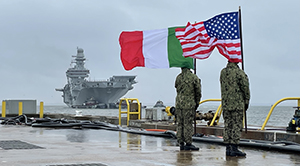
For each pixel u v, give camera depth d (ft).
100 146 29.09
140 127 52.75
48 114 88.38
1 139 34.35
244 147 28.60
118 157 22.88
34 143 30.94
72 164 20.07
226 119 23.77
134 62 32.58
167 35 32.07
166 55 32.09
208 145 30.40
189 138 26.45
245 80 23.13
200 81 26.53
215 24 28.78
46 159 21.84
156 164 20.33
